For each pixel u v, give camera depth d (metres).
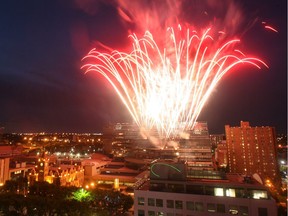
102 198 81.62
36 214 69.19
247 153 178.12
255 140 177.62
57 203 70.12
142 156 159.75
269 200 56.19
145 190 64.38
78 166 134.00
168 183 63.91
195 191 61.62
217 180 65.19
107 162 160.00
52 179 113.75
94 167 142.12
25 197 76.38
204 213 58.72
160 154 161.38
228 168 183.88
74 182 124.56
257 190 57.97
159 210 61.81
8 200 71.19
